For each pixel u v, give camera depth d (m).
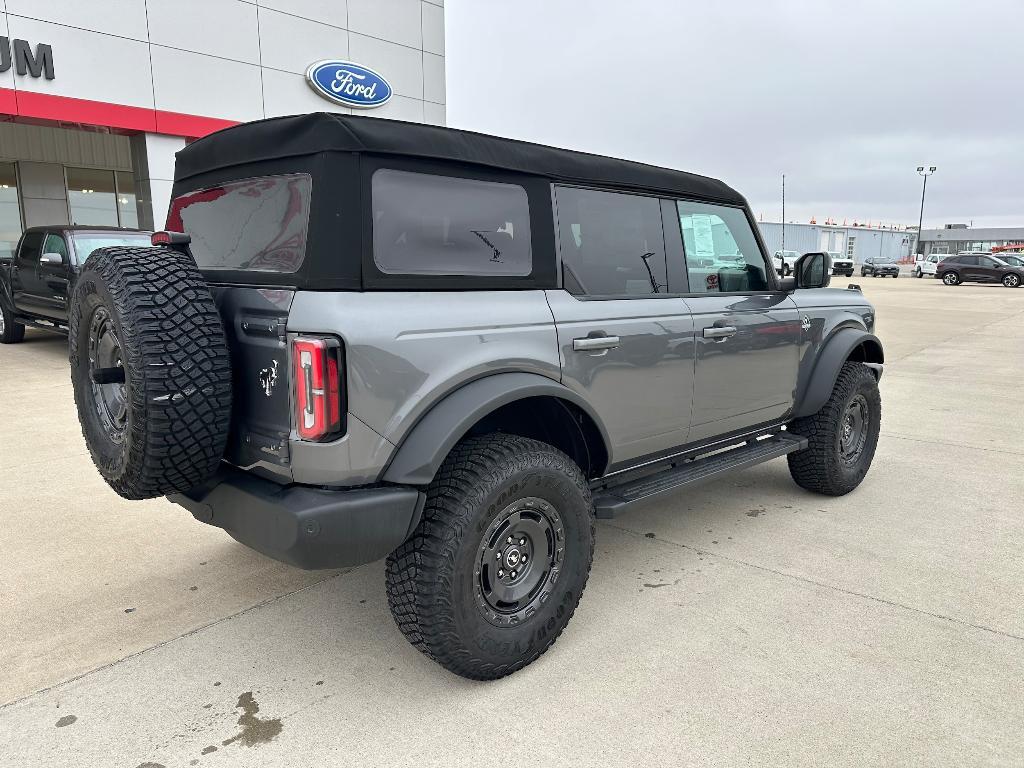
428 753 2.25
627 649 2.84
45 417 6.58
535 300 2.80
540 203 2.90
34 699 2.53
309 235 2.30
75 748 2.28
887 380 9.33
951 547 3.88
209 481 2.53
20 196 15.44
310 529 2.20
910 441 6.21
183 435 2.25
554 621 2.73
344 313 2.22
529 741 2.30
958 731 2.34
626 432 3.20
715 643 2.88
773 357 4.02
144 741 2.31
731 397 3.77
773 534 4.08
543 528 2.71
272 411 2.33
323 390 2.17
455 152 2.60
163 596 3.31
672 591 3.35
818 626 3.02
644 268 3.37
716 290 3.81
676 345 3.36
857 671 2.68
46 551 3.79
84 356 2.69
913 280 41.91
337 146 2.31
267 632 3.00
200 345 2.26
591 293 3.08
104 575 3.52
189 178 2.97
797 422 4.54
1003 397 8.19
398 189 2.44
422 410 2.39
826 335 4.46
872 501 4.65
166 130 12.80
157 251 2.46
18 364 9.30
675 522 4.28
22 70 11.07
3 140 14.90
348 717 2.44
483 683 2.64
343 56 15.46
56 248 9.38
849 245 77.94
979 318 18.14
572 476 2.73
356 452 2.26
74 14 11.55
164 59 12.68
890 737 2.31
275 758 2.23
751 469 5.46
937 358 11.34
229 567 3.62
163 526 4.15
